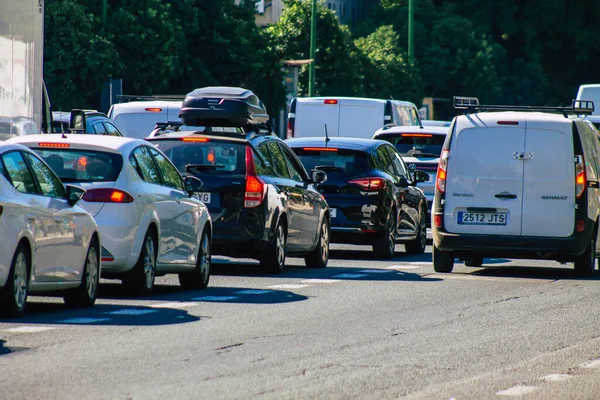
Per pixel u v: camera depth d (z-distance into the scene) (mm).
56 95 139750
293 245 52406
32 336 31188
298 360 28266
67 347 29500
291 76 182625
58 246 36062
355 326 34469
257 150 50125
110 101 102500
